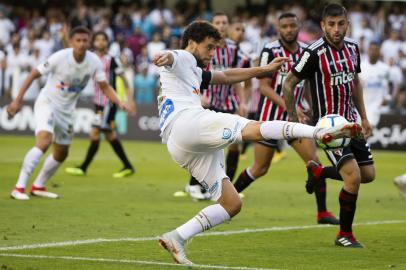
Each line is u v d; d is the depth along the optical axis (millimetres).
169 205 25469
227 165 27922
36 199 25703
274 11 62281
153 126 52125
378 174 37562
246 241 18781
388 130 48750
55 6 66750
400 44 56844
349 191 18109
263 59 23656
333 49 18781
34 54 56438
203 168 15750
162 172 36281
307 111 23672
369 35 59000
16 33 63031
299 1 62562
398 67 53250
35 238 18359
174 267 15133
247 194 29203
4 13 64062
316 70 18844
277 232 20312
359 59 19375
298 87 23438
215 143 15164
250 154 47000
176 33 59469
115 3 67250
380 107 47938
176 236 15414
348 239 18328
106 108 33750
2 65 54281
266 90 23516
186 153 15625
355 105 20047
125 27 62312
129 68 53938
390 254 17234
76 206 24375
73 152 44531
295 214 24016
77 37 25328
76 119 52688
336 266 15750
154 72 54375
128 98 33500
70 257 16062
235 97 28000
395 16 62156
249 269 15117
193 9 65438
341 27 18438
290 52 23672
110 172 35781
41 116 25625
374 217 23656
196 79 15922
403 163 42875
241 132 14898
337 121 14273
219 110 27734
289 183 33219
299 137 14414
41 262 15391
